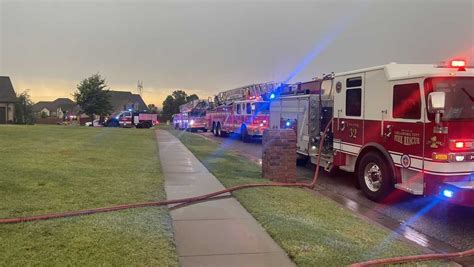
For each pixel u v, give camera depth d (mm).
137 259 4484
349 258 4836
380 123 8469
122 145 16734
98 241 4949
